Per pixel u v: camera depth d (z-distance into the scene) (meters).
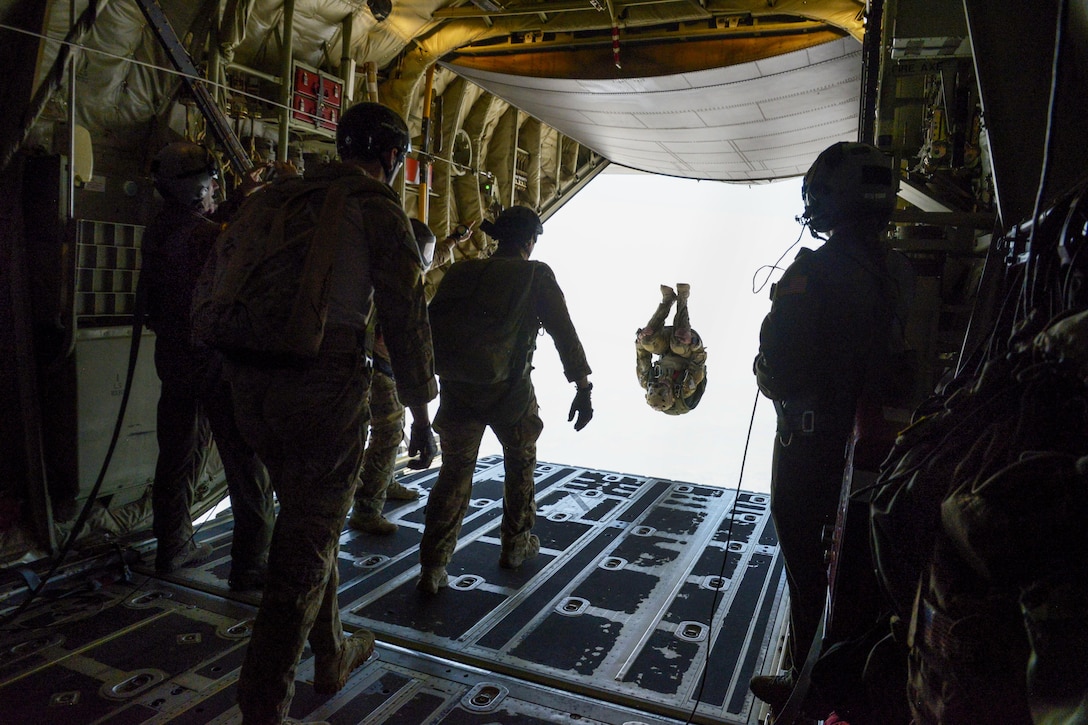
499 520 4.34
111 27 3.71
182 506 3.34
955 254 2.42
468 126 8.61
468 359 3.01
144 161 4.12
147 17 3.32
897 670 1.27
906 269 1.93
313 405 1.88
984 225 2.21
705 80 6.17
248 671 1.89
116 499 3.71
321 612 2.20
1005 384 0.99
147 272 3.08
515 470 3.42
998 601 0.88
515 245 3.27
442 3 6.27
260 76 5.20
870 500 1.20
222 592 3.11
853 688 1.42
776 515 2.01
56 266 3.37
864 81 3.16
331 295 1.89
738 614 3.09
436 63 7.14
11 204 3.34
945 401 1.17
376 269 1.92
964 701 0.90
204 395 2.96
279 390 1.88
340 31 5.96
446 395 3.11
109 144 3.97
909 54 2.65
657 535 4.16
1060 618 0.74
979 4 1.32
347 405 1.94
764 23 5.61
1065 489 0.76
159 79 4.07
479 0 5.77
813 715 1.66
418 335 1.97
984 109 1.35
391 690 2.41
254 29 5.29
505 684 2.47
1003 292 1.26
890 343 1.84
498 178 9.19
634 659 2.67
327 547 1.96
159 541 3.31
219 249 1.98
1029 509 0.78
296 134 5.82
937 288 2.02
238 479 3.02
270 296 1.81
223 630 2.77
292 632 1.90
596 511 4.64
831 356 1.85
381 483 3.95
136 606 2.97
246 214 1.96
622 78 6.30
